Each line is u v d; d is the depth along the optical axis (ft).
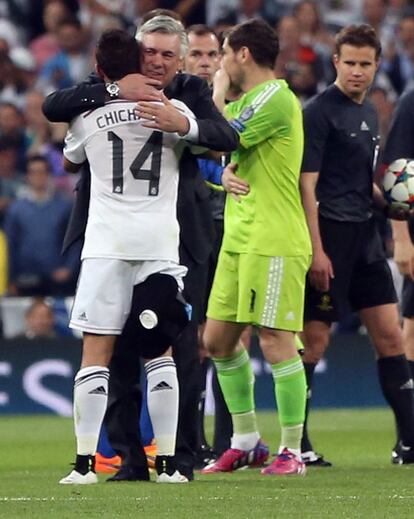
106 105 82.58
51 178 203.31
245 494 78.18
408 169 104.32
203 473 95.09
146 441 101.19
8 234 188.34
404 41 227.81
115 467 100.27
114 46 82.79
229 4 234.38
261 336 93.97
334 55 102.99
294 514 69.15
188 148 85.56
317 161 99.55
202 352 105.81
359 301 104.01
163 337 82.43
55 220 188.55
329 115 100.42
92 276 82.28
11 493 78.69
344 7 241.35
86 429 83.30
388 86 220.84
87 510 70.49
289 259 92.38
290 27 205.05
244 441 96.12
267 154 92.48
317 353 104.01
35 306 177.78
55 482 86.74
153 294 81.56
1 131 211.20
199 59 106.11
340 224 102.01
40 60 235.40
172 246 83.10
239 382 95.91
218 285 94.99
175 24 83.82
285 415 93.25
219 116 84.99
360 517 67.97
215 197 104.42
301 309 93.35
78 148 83.56
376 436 134.21
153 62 83.05
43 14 249.96
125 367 86.02
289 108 92.32
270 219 92.32
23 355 169.78
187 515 68.64
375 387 171.42
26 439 133.80
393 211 104.42
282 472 92.58
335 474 93.86
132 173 82.43
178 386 85.40
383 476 92.02
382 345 103.76
